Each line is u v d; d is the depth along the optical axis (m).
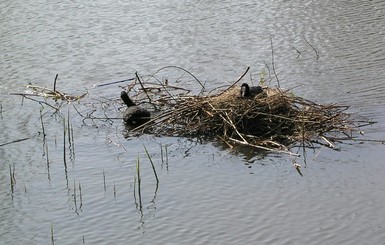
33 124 19.52
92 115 19.75
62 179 16.30
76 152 17.64
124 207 14.89
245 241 13.47
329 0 27.78
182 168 16.44
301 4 27.66
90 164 16.97
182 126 18.39
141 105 19.61
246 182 15.65
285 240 13.44
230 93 18.50
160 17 27.23
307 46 23.62
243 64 22.55
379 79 20.59
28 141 18.45
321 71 21.55
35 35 26.06
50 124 19.42
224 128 17.75
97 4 29.02
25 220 14.62
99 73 22.61
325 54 22.81
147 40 25.08
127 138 18.23
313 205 14.59
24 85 22.05
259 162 16.53
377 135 17.34
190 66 22.64
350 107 18.88
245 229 13.86
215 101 18.27
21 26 27.00
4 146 18.27
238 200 14.93
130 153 17.39
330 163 16.25
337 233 13.57
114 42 25.08
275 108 17.86
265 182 15.62
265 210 14.49
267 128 17.70
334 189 15.16
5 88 21.88
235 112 17.84
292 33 24.84
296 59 22.62
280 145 17.06
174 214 14.52
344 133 17.55
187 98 19.00
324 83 20.62
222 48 24.00
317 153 16.73
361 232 13.56
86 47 24.78
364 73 21.11
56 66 23.39
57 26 26.81
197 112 18.39
